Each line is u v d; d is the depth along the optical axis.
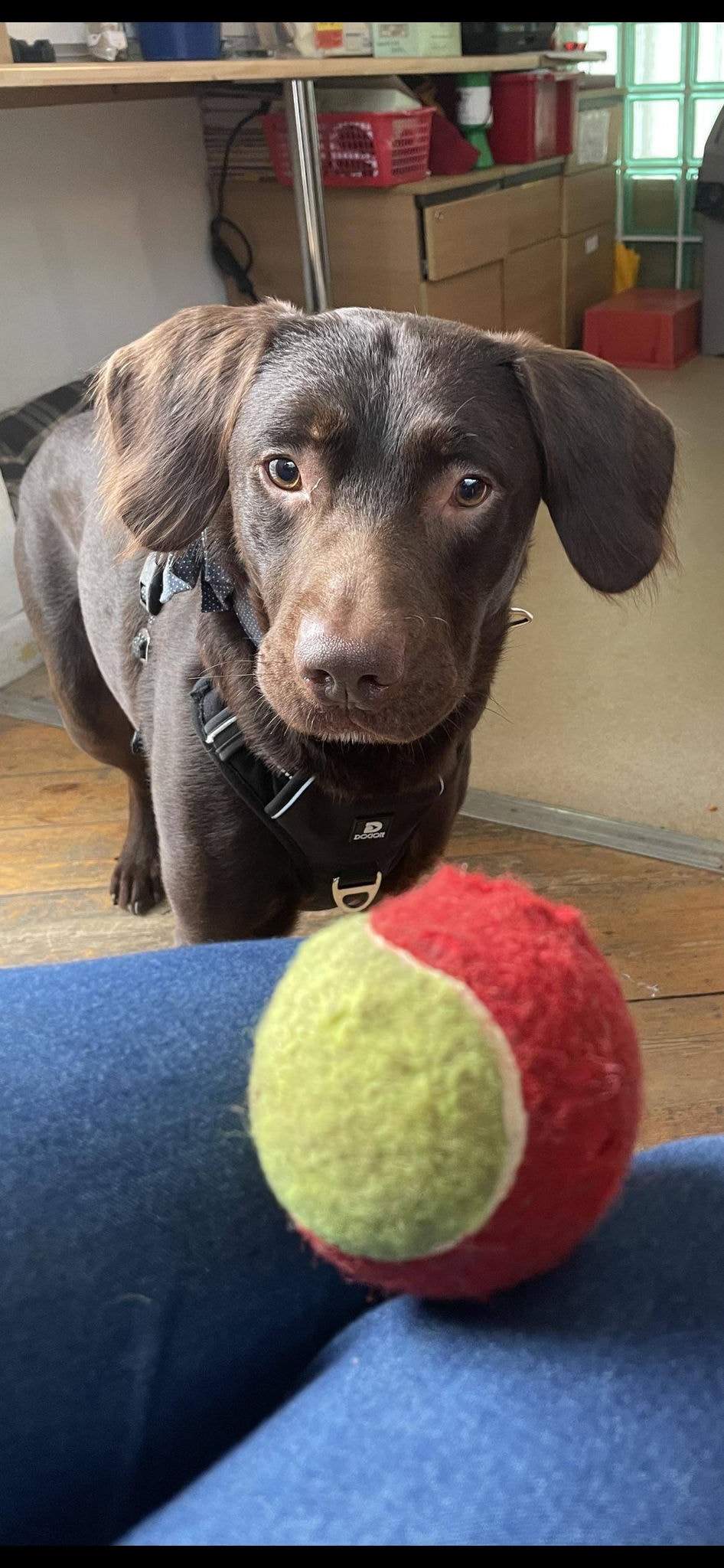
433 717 0.41
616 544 0.49
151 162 1.44
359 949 0.19
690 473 1.56
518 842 0.81
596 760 0.91
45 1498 0.19
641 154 2.33
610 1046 0.18
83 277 1.34
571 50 1.94
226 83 1.47
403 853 0.54
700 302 2.24
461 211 1.62
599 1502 0.16
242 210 1.58
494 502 0.43
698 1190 0.22
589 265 2.22
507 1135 0.17
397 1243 0.17
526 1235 0.18
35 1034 0.25
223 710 0.47
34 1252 0.21
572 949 0.19
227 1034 0.26
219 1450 0.21
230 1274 0.22
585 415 0.47
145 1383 0.20
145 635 0.55
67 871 0.82
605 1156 0.18
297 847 0.49
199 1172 0.23
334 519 0.41
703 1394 0.17
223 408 0.46
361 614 0.37
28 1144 0.22
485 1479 0.16
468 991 0.17
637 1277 0.20
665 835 0.81
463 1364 0.18
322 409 0.41
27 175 1.23
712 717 0.96
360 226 1.56
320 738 0.43
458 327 0.46
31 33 1.19
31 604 0.74
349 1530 0.16
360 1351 0.20
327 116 1.46
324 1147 0.17
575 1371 0.18
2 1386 0.19
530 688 1.03
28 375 1.28
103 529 0.63
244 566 0.46
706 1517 0.15
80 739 0.75
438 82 1.72
